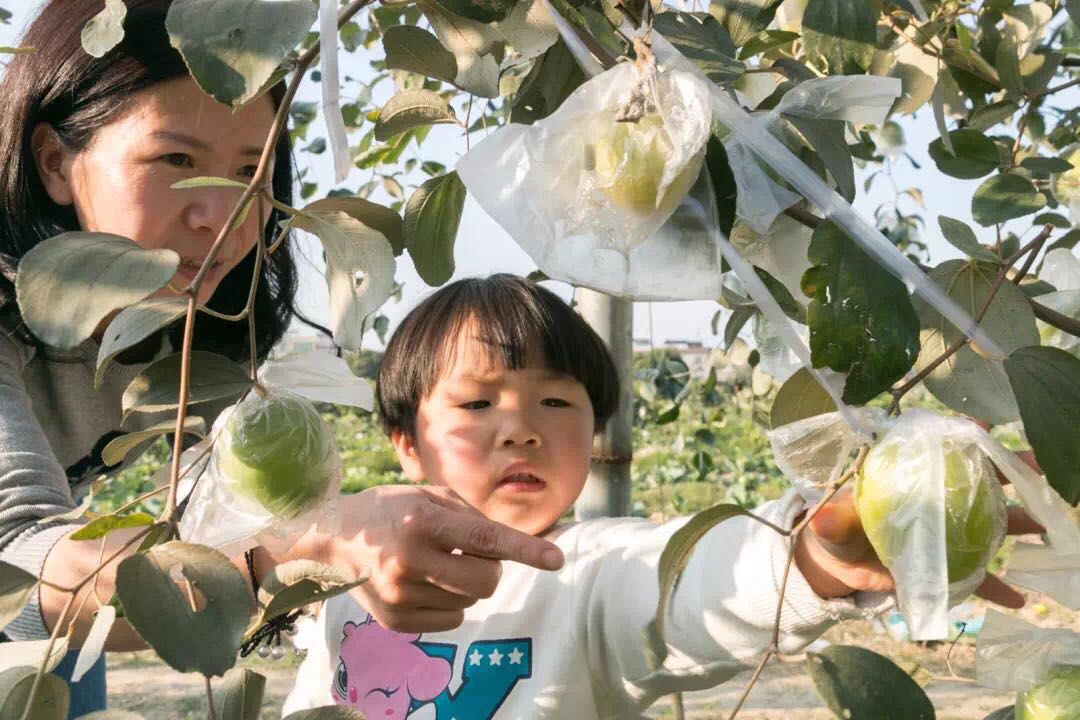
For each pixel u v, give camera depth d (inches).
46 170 55.3
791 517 37.5
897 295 30.2
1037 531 32.3
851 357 29.5
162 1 49.4
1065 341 43.7
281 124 29.6
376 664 58.6
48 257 26.7
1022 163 46.7
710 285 30.9
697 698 147.3
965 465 29.2
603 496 74.9
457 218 38.9
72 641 39.2
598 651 52.4
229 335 69.0
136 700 159.9
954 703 144.2
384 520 33.6
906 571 28.6
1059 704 31.2
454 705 54.9
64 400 63.0
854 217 30.8
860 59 36.6
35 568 39.3
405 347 60.5
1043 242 34.4
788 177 30.8
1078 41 63.3
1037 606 175.5
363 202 35.9
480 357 57.1
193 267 51.6
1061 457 29.9
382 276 31.6
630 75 30.6
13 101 53.8
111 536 39.1
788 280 39.6
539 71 38.8
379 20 77.7
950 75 57.1
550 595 54.9
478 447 56.9
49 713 27.9
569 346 58.2
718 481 312.5
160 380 31.8
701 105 29.4
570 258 30.8
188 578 26.4
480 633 55.7
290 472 31.1
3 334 55.4
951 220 36.2
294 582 29.9
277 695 155.9
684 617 43.9
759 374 102.7
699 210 31.3
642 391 127.6
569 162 30.8
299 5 27.5
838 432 33.4
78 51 51.2
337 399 37.6
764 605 39.0
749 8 40.4
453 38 35.7
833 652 31.3
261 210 30.0
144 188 49.3
